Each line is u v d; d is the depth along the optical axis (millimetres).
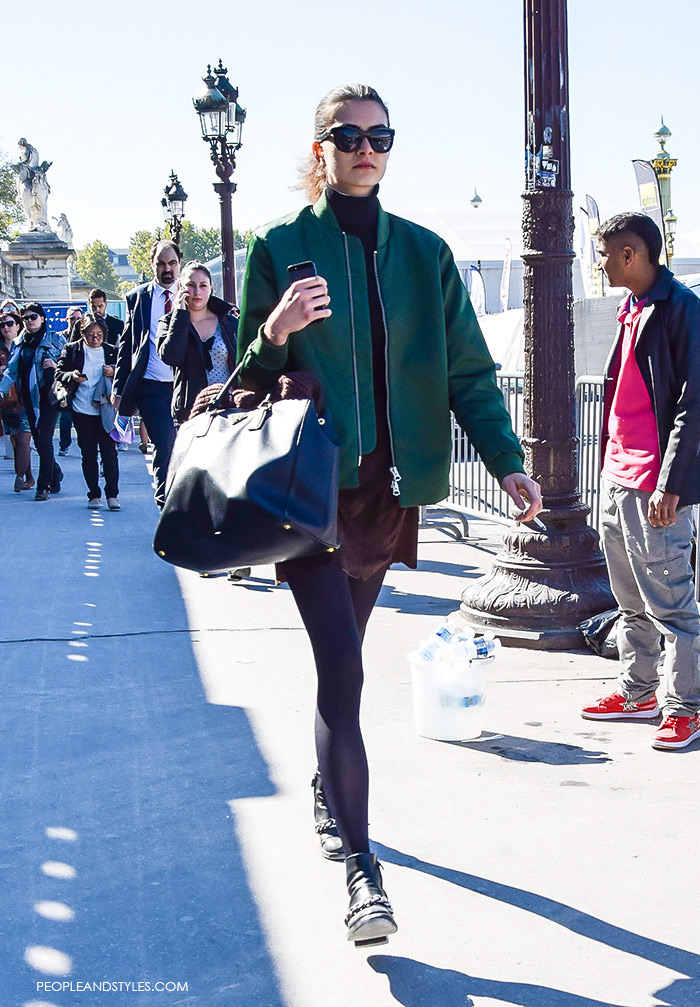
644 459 4062
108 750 4184
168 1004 2598
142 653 5477
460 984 2641
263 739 4262
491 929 2877
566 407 5551
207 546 2613
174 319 6848
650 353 3980
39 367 11281
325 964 2748
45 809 3676
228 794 3768
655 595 4098
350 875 2705
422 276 2982
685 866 3189
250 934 2896
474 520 9516
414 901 3021
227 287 14727
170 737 4309
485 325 15844
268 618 6145
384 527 3074
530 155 5527
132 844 3416
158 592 6852
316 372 2895
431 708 4172
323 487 2609
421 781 3799
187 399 6914
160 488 7914
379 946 2811
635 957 2738
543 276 5516
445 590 6766
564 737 4219
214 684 4953
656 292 3979
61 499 11461
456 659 4148
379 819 3512
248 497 2531
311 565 2801
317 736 2832
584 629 5301
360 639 2994
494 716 4457
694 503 3975
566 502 5582
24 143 37125
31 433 12078
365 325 2912
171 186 19703
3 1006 2598
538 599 5426
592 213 16453
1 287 32594
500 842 3350
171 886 3156
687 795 3676
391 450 2971
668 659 4113
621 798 3652
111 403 10297
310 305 2676
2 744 4258
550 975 2670
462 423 3098
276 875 3207
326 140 2893
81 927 2951
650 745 4121
